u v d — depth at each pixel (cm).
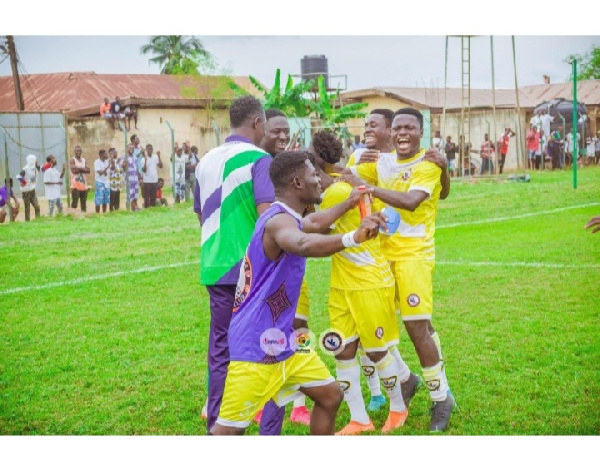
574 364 666
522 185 2092
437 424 541
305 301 576
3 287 1030
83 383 651
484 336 757
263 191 509
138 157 1828
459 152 2370
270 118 590
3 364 702
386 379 546
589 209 1648
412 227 546
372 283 531
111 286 1033
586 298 907
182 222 1638
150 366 694
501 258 1164
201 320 855
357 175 583
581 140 2245
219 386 514
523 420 551
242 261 497
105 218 1708
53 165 1691
